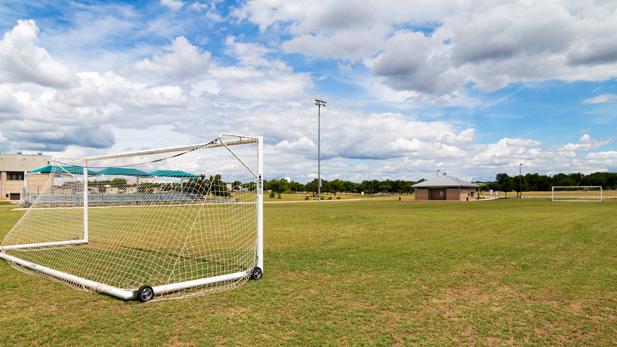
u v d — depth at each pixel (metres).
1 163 49.25
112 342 4.52
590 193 89.88
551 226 17.56
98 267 8.89
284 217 22.62
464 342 4.54
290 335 4.72
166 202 18.44
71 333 4.80
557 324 5.12
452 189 60.47
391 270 8.38
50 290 6.83
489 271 8.27
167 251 11.09
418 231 15.68
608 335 4.75
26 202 32.72
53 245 12.01
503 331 4.88
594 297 6.34
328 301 6.12
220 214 20.11
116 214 22.33
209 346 4.40
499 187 74.75
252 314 5.49
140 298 6.10
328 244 12.18
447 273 8.09
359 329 4.93
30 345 4.46
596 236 13.98
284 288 6.91
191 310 5.67
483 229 16.39
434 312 5.59
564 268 8.55
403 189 99.12
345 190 105.62
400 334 4.77
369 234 14.73
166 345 4.43
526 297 6.34
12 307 5.86
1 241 13.58
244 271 7.84
